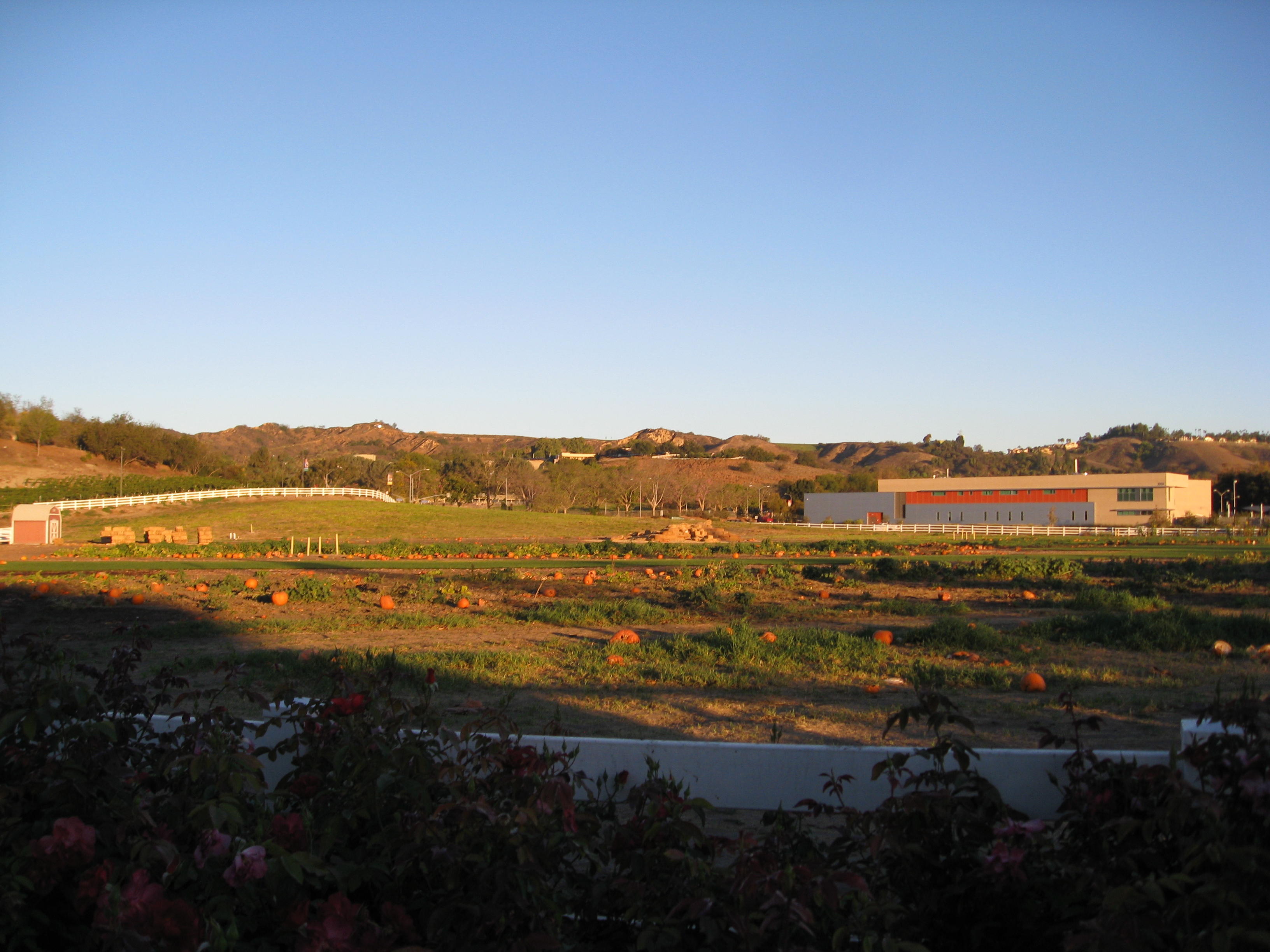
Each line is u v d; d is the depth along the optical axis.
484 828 3.74
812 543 52.47
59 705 4.55
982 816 4.00
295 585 24.50
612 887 3.74
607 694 11.66
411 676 11.76
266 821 4.10
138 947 3.03
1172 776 3.54
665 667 13.35
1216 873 3.32
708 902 3.33
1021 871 3.51
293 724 5.28
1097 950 2.96
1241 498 110.25
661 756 6.16
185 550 44.72
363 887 4.00
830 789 4.76
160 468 122.25
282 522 65.75
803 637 15.69
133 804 3.93
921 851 3.72
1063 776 5.35
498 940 3.40
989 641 15.55
